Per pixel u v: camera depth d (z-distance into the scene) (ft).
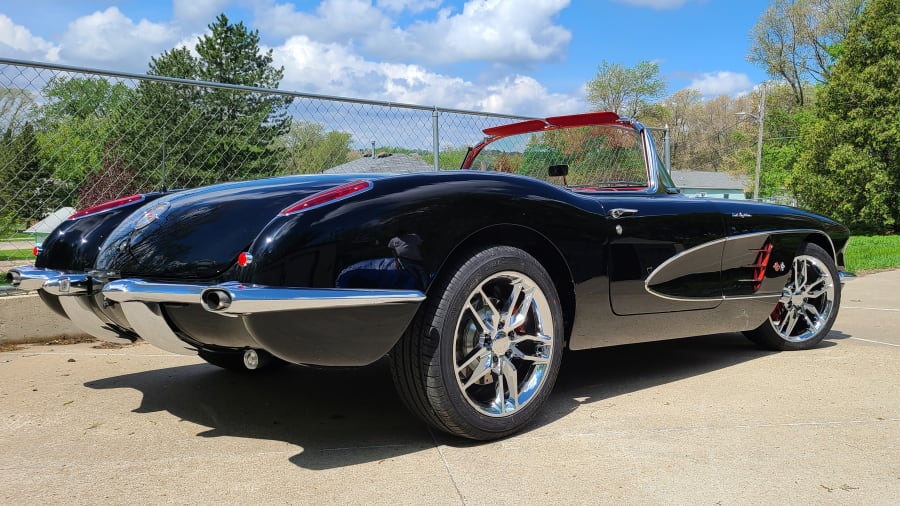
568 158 11.72
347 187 6.84
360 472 6.61
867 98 88.74
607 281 8.61
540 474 6.51
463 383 7.43
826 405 8.75
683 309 9.76
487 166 12.98
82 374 10.84
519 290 7.73
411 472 6.59
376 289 6.55
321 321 6.34
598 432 7.76
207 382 10.33
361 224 6.58
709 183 205.46
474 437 7.35
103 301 7.91
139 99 13.85
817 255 12.13
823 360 11.46
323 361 6.59
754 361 11.43
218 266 6.95
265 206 7.52
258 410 8.83
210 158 14.58
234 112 14.79
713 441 7.39
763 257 10.94
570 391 9.63
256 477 6.49
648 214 9.18
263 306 6.00
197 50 66.80
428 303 7.02
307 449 7.30
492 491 6.12
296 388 9.98
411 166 13.15
